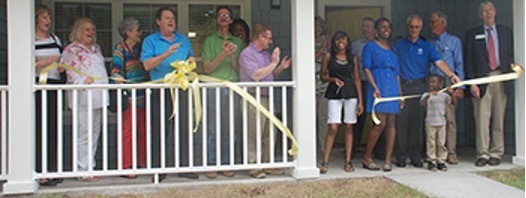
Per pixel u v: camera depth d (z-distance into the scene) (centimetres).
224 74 494
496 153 560
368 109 517
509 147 627
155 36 465
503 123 582
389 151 526
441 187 455
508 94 623
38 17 457
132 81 488
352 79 509
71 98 475
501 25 588
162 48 459
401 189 452
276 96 669
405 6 712
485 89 544
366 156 537
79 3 635
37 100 483
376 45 512
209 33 657
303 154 483
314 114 482
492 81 522
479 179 486
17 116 435
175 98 460
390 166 527
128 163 506
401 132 558
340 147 706
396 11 709
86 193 450
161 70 465
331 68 503
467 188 450
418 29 537
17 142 436
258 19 670
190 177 498
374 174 511
